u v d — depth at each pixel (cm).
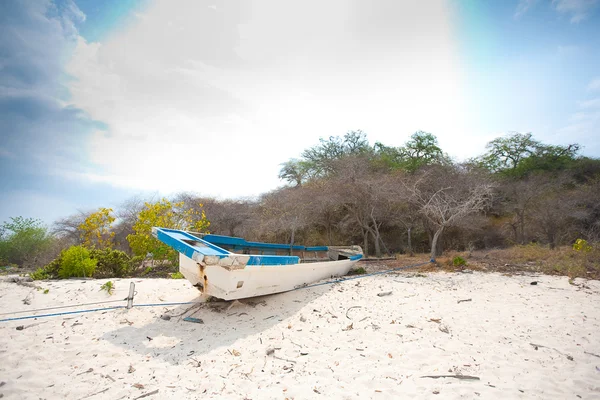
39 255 1535
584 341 580
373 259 1578
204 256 573
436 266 1274
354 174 1878
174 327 632
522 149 2827
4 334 562
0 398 391
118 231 2116
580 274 1086
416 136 2923
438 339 589
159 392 417
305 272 873
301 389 427
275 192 2483
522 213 2053
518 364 504
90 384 432
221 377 457
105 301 750
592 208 1931
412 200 1662
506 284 976
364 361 511
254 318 682
